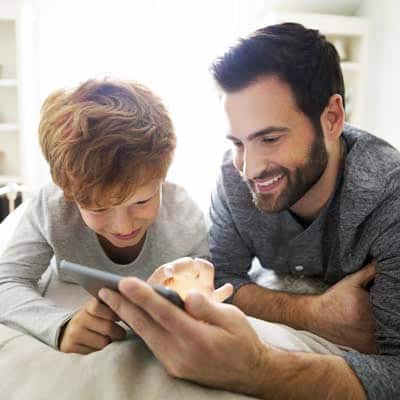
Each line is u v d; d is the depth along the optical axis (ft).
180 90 8.05
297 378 1.92
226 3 7.82
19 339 1.98
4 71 7.46
